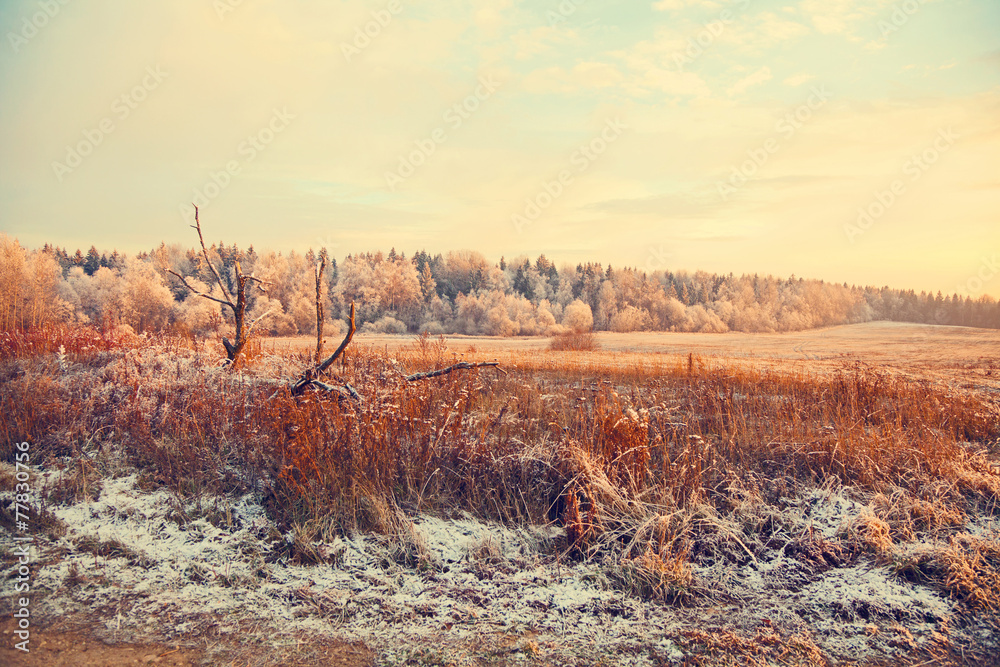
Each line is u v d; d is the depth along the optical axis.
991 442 7.83
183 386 7.49
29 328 11.70
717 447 6.61
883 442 6.69
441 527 4.89
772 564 4.47
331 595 3.87
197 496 5.22
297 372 8.62
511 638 3.44
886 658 3.35
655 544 4.54
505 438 6.33
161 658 3.15
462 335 69.38
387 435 5.88
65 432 6.45
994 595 3.94
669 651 3.35
